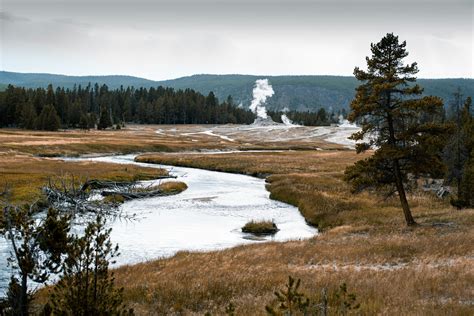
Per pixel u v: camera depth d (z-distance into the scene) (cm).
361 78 3050
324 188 5150
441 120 5016
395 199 4372
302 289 1508
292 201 4750
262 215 4147
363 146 3112
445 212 3538
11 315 1067
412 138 2923
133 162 8738
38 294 1614
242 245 2808
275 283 1695
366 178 3114
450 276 1634
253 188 5853
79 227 2430
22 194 3581
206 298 1560
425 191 4850
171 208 4341
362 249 2344
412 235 2719
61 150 9300
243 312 1280
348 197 4603
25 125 14212
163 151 11250
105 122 16988
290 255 2358
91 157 9388
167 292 1616
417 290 1473
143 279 1880
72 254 1031
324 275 1777
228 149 12300
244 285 1684
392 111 2892
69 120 16475
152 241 3041
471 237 2428
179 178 6569
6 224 1126
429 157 2922
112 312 1036
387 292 1441
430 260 2022
